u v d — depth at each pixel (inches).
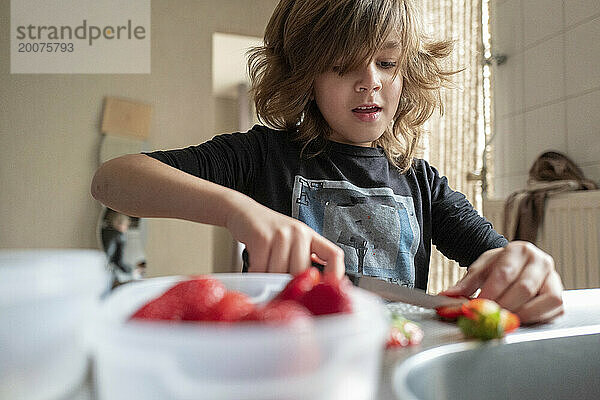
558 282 20.6
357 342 7.7
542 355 16.6
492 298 19.4
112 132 96.8
